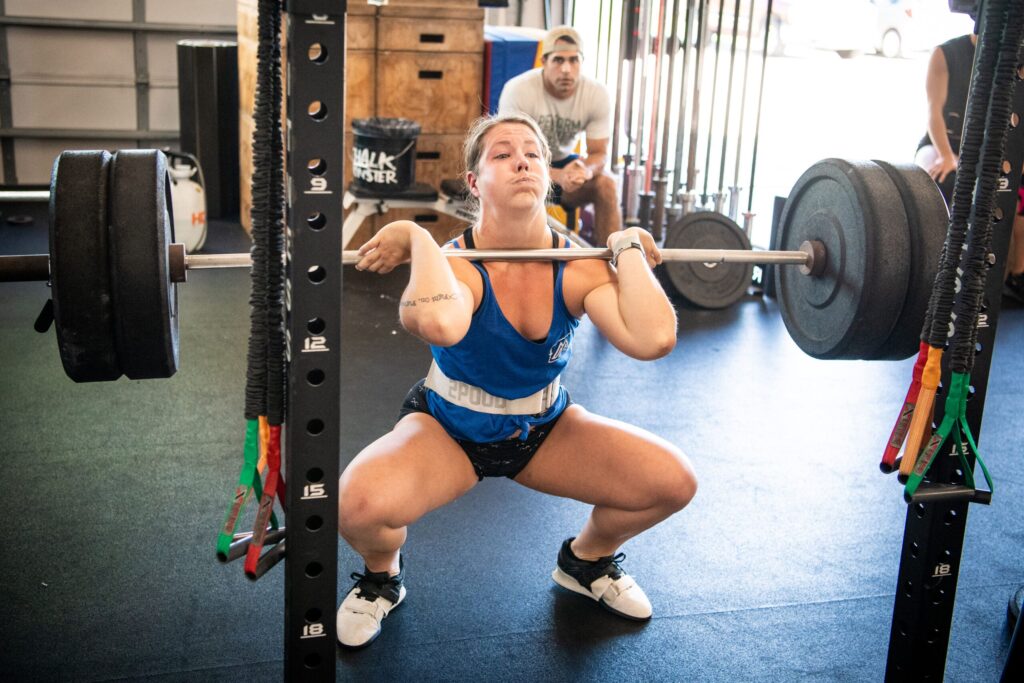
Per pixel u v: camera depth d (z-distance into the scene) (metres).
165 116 6.53
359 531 1.93
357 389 3.53
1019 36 1.59
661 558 2.52
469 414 1.97
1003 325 4.46
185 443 3.04
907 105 9.23
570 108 4.61
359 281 4.85
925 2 11.05
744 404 3.54
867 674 2.10
